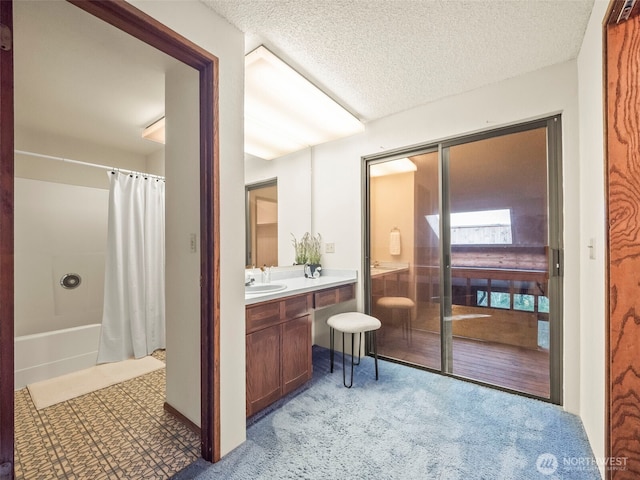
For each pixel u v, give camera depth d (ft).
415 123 7.95
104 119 8.55
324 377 7.57
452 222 7.64
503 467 4.43
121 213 9.14
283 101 6.94
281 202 9.17
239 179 5.10
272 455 4.76
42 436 5.32
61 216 9.93
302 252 9.60
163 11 3.99
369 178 9.14
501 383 6.94
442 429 5.38
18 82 6.43
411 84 6.86
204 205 4.73
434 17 4.79
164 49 4.23
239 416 5.05
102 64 5.68
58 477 4.36
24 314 9.21
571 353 5.84
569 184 5.88
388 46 5.54
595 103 4.61
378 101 7.64
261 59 5.54
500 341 7.02
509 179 6.86
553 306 6.32
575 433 5.20
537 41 5.40
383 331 8.89
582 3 4.53
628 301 3.84
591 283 4.95
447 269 7.73
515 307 6.84
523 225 6.72
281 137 8.56
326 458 4.67
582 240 5.57
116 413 6.06
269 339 6.15
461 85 6.91
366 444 4.99
